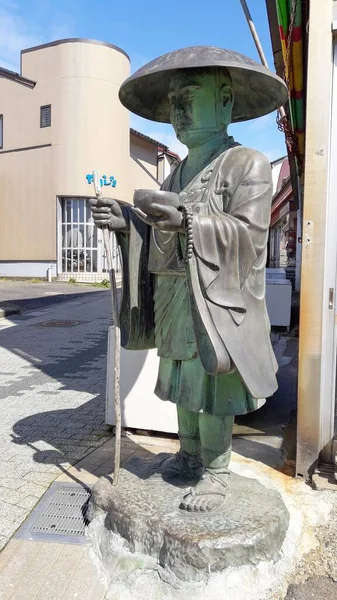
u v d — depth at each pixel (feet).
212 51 7.98
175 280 8.67
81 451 12.79
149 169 94.58
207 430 8.66
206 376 8.43
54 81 73.87
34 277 80.07
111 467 11.70
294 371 22.56
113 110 74.84
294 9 11.85
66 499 10.25
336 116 10.68
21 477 11.27
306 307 10.97
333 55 10.72
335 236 10.85
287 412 16.74
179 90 8.57
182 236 7.95
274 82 8.80
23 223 79.87
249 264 7.77
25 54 75.72
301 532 9.07
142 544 8.14
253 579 7.72
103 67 73.15
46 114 75.36
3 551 8.55
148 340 9.68
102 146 74.69
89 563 8.29
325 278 10.89
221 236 7.48
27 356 26.48
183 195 8.65
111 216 8.73
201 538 7.67
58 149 74.64
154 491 9.20
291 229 51.03
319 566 8.23
